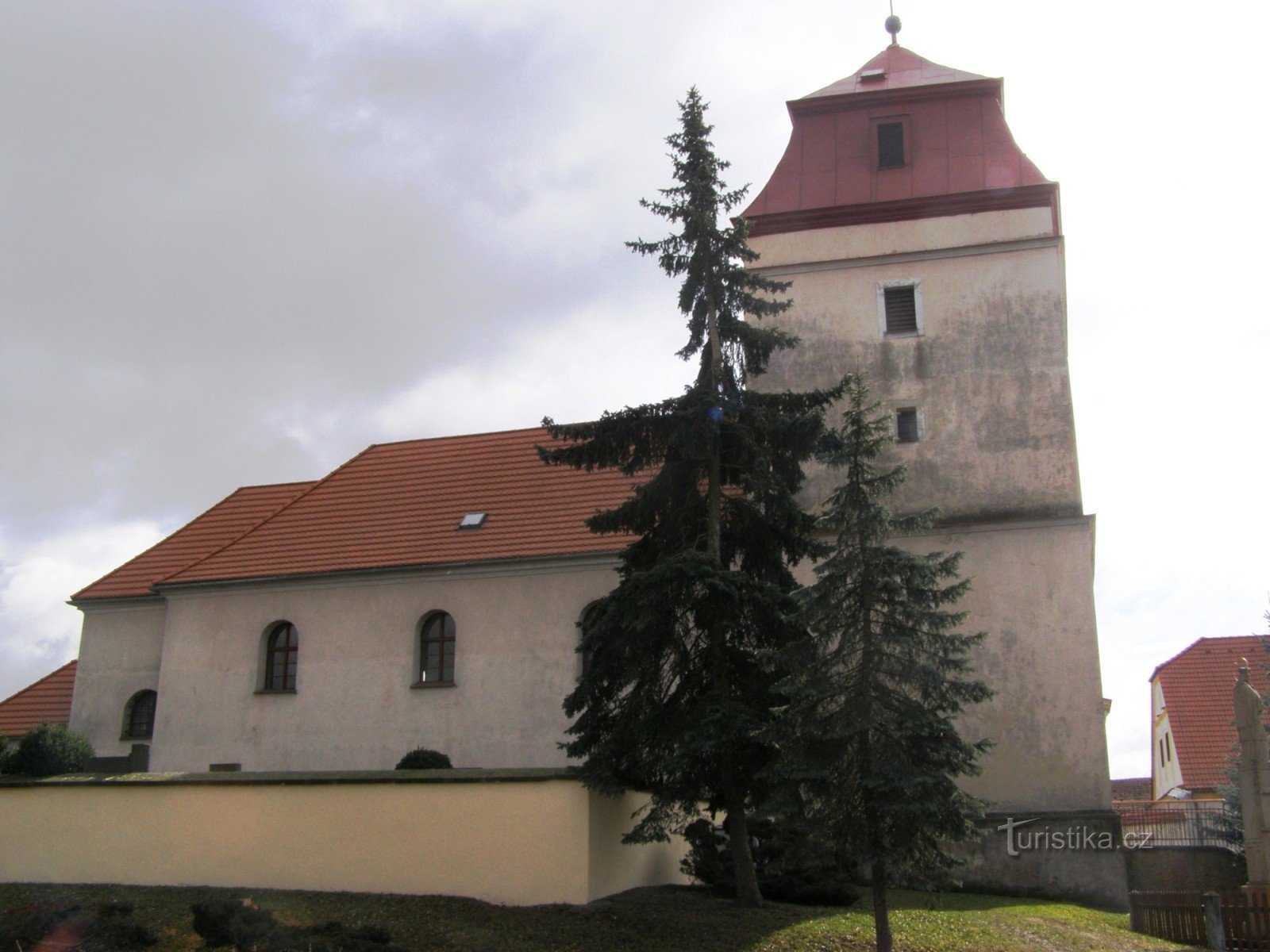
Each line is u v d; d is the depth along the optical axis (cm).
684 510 1884
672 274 1891
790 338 1906
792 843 1838
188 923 1566
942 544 2531
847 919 1728
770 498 1847
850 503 1567
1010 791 2381
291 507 3075
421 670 2680
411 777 1794
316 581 2762
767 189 2827
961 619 1552
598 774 1694
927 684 1495
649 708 1759
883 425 1617
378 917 1620
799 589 1770
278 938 1356
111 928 1480
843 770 1513
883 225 2728
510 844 1727
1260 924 1838
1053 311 2619
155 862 1877
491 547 2695
